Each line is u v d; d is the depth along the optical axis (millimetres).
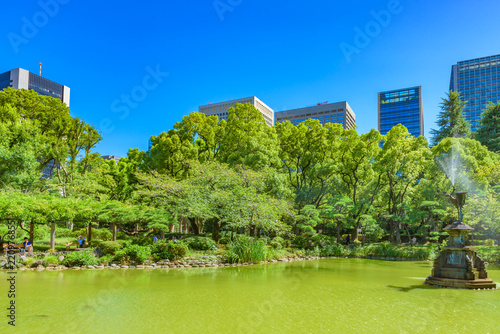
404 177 33688
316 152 38938
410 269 18875
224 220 22969
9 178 27297
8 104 32406
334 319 7879
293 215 28234
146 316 8000
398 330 7074
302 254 26047
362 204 32188
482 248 23359
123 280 13359
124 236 28578
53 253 18688
